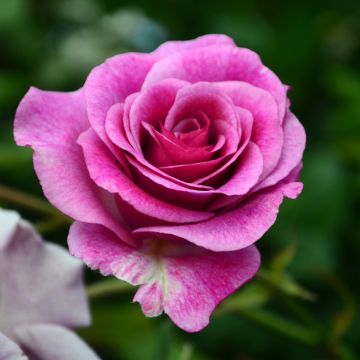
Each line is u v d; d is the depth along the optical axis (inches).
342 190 22.7
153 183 13.9
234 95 14.6
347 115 23.9
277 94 14.6
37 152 13.9
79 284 16.0
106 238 13.9
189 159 14.1
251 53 14.8
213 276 13.8
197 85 14.4
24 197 19.0
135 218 13.9
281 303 23.2
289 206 22.4
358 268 22.9
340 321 18.7
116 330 20.9
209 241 13.5
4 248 15.8
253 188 14.0
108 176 13.7
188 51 14.9
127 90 14.5
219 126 14.5
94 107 14.1
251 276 13.9
